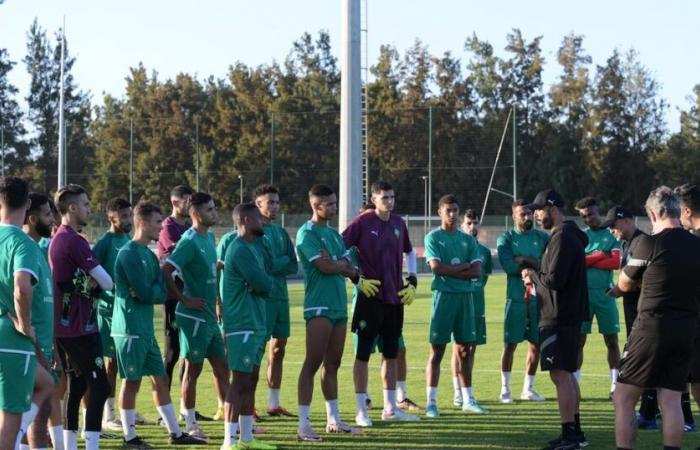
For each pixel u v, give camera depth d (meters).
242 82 79.69
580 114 84.06
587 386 14.95
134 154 74.12
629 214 12.77
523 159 81.75
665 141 83.81
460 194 65.50
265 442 10.82
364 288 11.47
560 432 11.41
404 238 12.34
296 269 12.74
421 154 69.38
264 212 12.58
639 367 8.84
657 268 8.79
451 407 13.30
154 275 10.83
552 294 10.16
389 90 78.69
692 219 9.73
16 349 8.10
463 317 12.77
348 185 21.62
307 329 11.14
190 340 11.34
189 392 11.35
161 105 78.88
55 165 77.44
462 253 12.95
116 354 10.83
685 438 11.14
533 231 14.06
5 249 8.11
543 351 10.26
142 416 12.27
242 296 10.15
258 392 14.85
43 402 8.62
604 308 14.18
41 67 79.88
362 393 11.90
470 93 85.94
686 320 8.77
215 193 73.06
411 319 26.52
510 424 11.97
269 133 75.69
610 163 81.31
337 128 69.19
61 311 9.68
